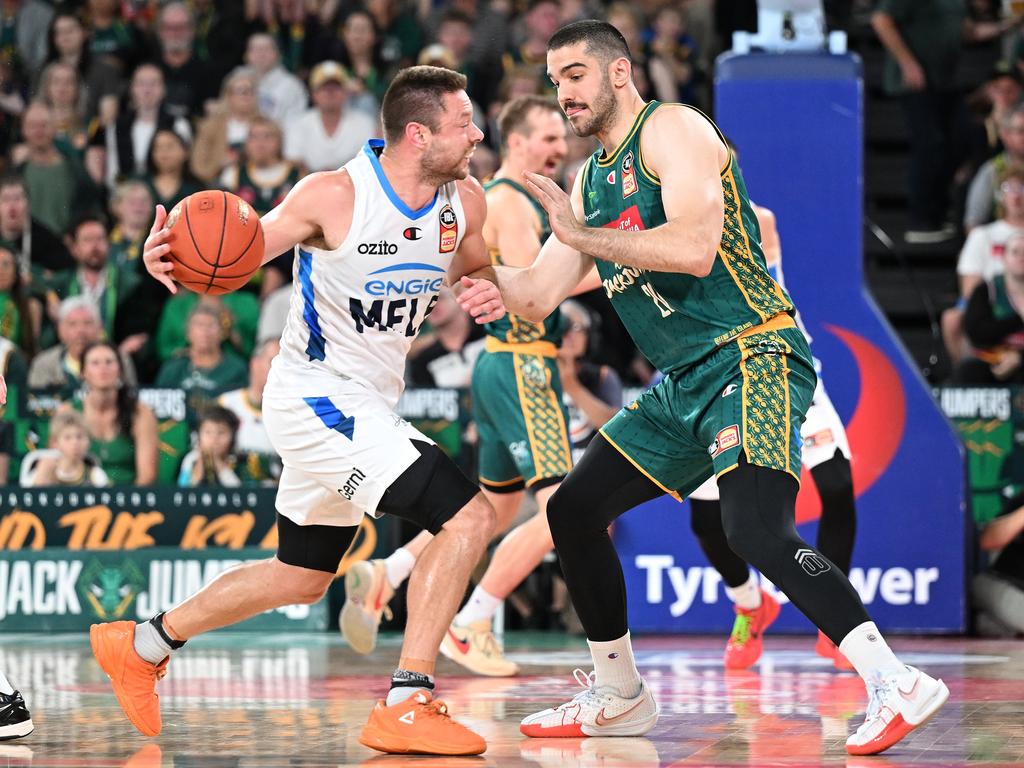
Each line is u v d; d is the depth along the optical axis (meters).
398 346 12.03
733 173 11.84
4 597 23.23
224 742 11.74
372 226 11.39
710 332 11.71
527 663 18.80
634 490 12.14
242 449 24.33
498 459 18.19
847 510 18.00
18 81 36.38
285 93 35.62
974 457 23.41
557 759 10.78
